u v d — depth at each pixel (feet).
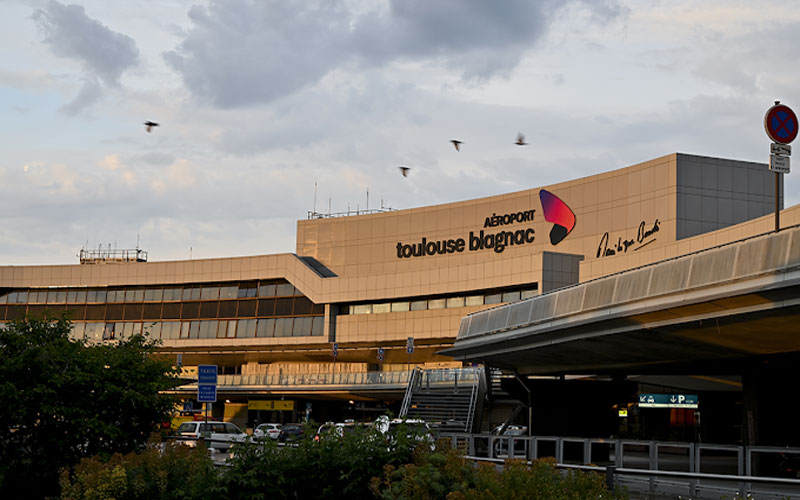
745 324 87.76
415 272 274.77
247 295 307.78
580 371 151.43
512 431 176.04
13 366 58.85
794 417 114.73
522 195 266.98
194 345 309.83
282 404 290.35
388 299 282.36
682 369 135.23
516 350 133.49
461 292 267.39
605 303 101.30
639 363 131.34
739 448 84.94
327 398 286.46
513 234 266.98
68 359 61.31
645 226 228.63
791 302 75.56
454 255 281.13
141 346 68.64
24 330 63.36
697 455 87.51
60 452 59.72
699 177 222.69
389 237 297.74
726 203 223.51
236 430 155.53
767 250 75.97
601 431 159.74
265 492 50.11
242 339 303.68
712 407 199.00
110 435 60.23
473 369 201.57
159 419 65.82
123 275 321.32
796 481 45.01
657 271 91.56
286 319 299.38
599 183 245.04
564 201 254.47
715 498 70.59
